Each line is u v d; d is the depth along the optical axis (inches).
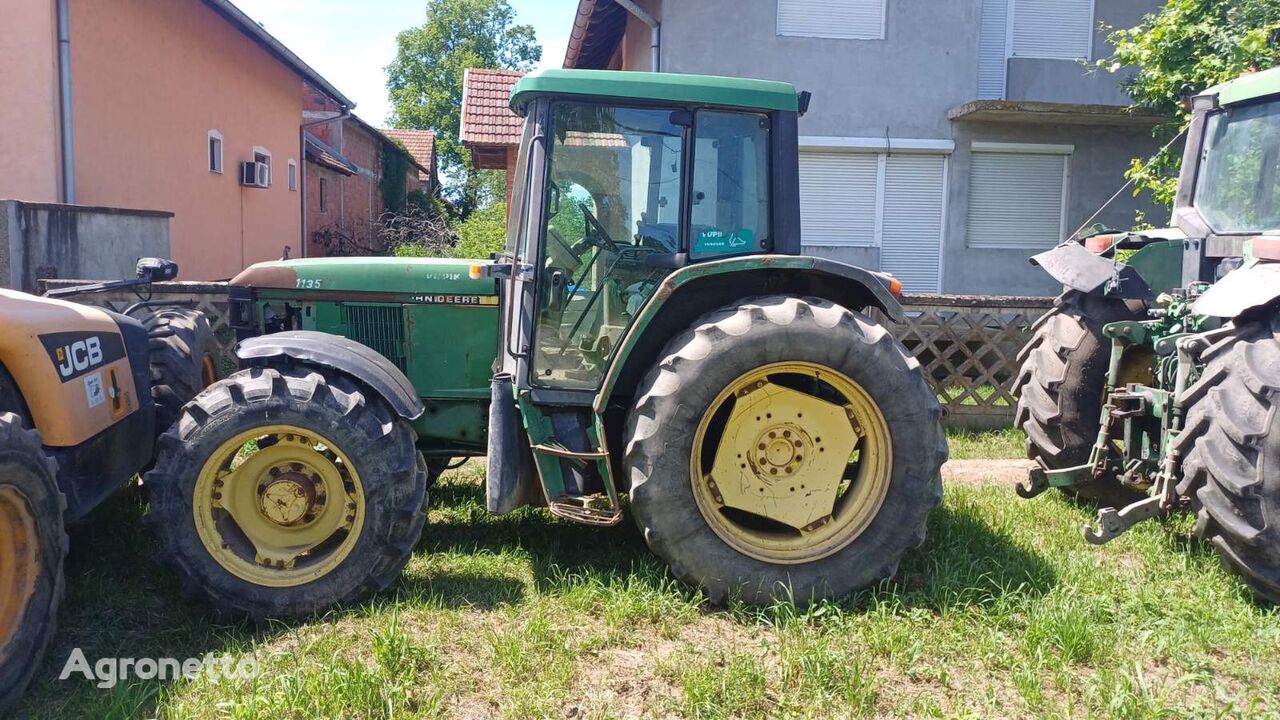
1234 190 174.9
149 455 165.5
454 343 171.0
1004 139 464.1
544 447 146.5
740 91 150.3
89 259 356.8
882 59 454.6
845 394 144.6
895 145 457.7
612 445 155.9
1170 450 144.6
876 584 145.9
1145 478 164.4
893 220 467.8
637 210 151.7
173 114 494.3
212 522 136.6
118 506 180.4
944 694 116.7
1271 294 133.1
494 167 740.7
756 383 144.3
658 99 148.7
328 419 136.4
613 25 564.4
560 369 151.0
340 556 138.3
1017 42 481.7
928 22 454.3
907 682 119.6
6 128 382.9
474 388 171.3
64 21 386.3
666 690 116.9
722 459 145.1
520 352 148.5
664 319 154.3
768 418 145.4
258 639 131.7
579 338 151.3
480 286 169.6
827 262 145.1
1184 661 123.0
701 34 445.4
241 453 172.2
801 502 145.3
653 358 154.7
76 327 140.1
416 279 170.4
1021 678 116.8
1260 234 164.7
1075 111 433.7
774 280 156.0
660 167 151.6
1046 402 187.0
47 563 113.7
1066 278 178.2
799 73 451.8
